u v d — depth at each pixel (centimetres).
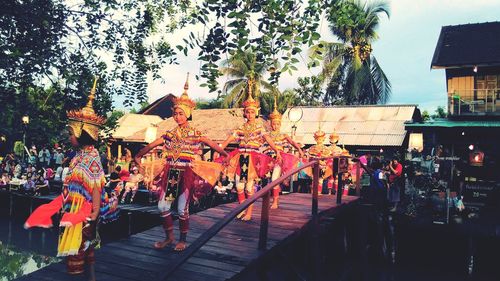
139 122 2419
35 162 1886
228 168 583
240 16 390
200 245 326
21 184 1645
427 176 1485
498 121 1538
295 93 2569
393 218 1219
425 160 1567
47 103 574
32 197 1522
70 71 570
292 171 519
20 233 1403
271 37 407
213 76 422
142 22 624
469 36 1847
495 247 1091
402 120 1777
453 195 1284
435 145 1647
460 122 1554
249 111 580
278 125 698
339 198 785
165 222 441
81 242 327
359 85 2423
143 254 422
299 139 1714
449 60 1691
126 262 397
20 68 513
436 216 1244
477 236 1095
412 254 1197
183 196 429
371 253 1207
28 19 529
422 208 1330
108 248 438
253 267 423
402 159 1645
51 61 541
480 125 1463
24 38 530
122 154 2348
